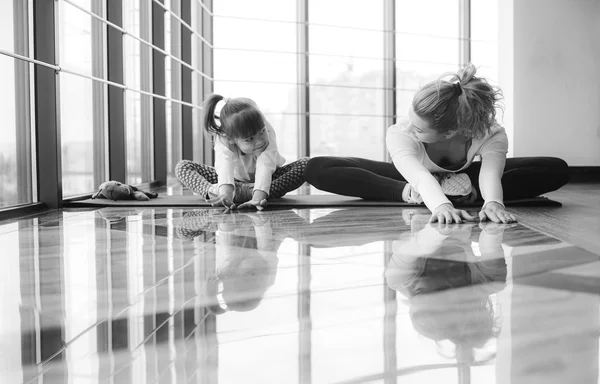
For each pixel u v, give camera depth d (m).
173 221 1.92
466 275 1.02
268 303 0.85
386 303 0.84
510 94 4.73
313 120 6.25
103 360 0.62
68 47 2.74
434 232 1.58
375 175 2.51
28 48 2.27
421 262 1.15
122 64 3.36
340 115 6.32
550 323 0.73
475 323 0.74
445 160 2.16
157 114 4.29
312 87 6.23
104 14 3.22
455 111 1.78
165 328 0.74
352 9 6.30
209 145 6.09
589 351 0.63
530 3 4.65
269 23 6.10
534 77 4.69
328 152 6.32
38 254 1.30
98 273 1.08
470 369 0.58
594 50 4.70
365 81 6.38
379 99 6.42
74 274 1.08
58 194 2.38
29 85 2.28
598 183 4.35
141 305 0.85
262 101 6.13
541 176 2.43
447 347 0.65
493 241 1.41
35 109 2.33
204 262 1.18
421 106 1.78
